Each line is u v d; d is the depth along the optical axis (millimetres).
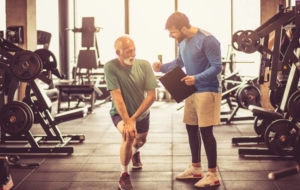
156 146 5824
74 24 11477
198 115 4035
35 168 4820
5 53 5270
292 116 4820
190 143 4301
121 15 11125
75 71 9938
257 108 5422
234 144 5891
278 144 4859
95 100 10398
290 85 5195
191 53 3971
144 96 4043
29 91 5773
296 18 5039
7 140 6211
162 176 4465
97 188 4125
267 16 8195
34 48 8703
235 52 11258
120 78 3893
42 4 11234
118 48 3779
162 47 11070
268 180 4301
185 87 3873
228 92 7820
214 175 4105
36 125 7629
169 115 8680
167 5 10969
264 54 5449
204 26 10984
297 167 1903
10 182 2725
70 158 5246
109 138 6434
